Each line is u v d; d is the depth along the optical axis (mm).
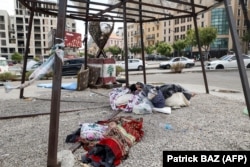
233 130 3840
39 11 6531
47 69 2979
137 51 66438
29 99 6727
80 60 18047
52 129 2494
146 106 4934
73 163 2631
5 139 3500
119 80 11055
